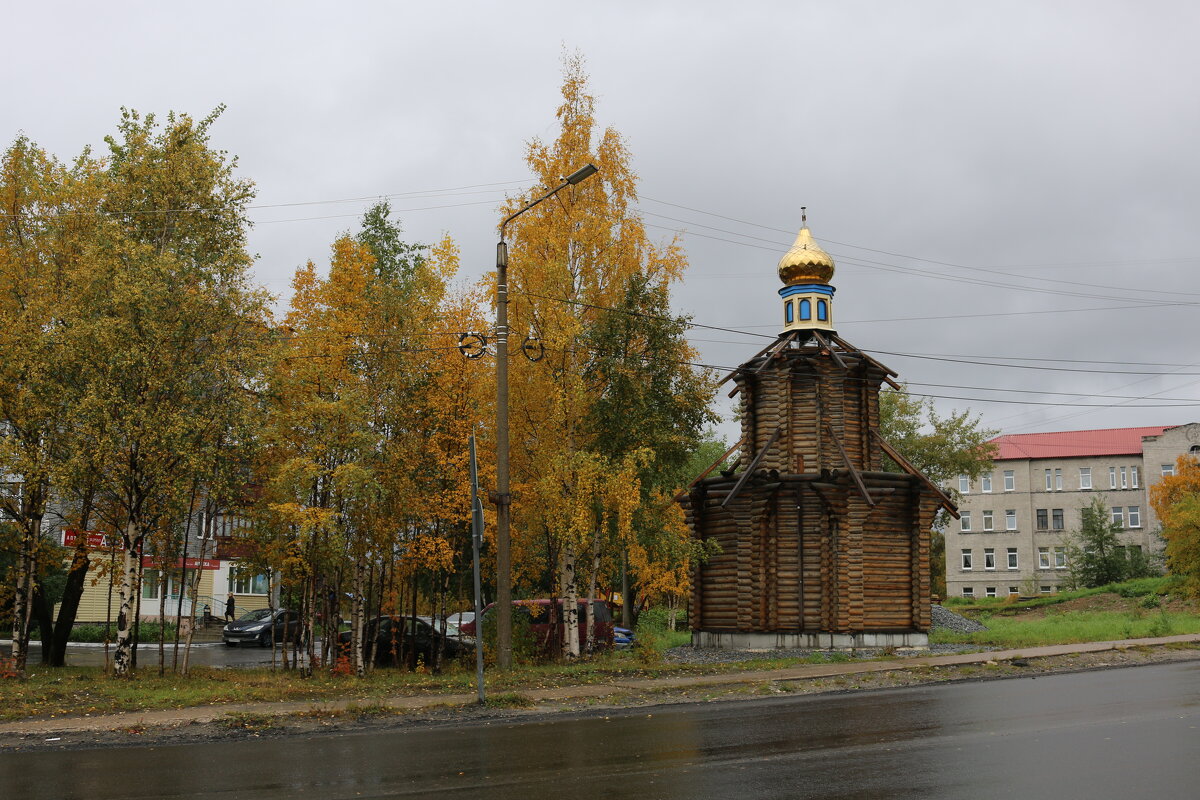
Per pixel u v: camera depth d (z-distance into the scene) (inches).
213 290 861.8
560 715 634.8
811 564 1187.9
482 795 379.2
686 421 1077.1
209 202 970.7
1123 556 2957.7
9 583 986.7
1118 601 2309.3
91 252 836.0
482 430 981.2
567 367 1003.9
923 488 1222.9
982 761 438.3
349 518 883.4
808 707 647.8
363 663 925.2
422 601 1267.2
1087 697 671.1
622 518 956.6
